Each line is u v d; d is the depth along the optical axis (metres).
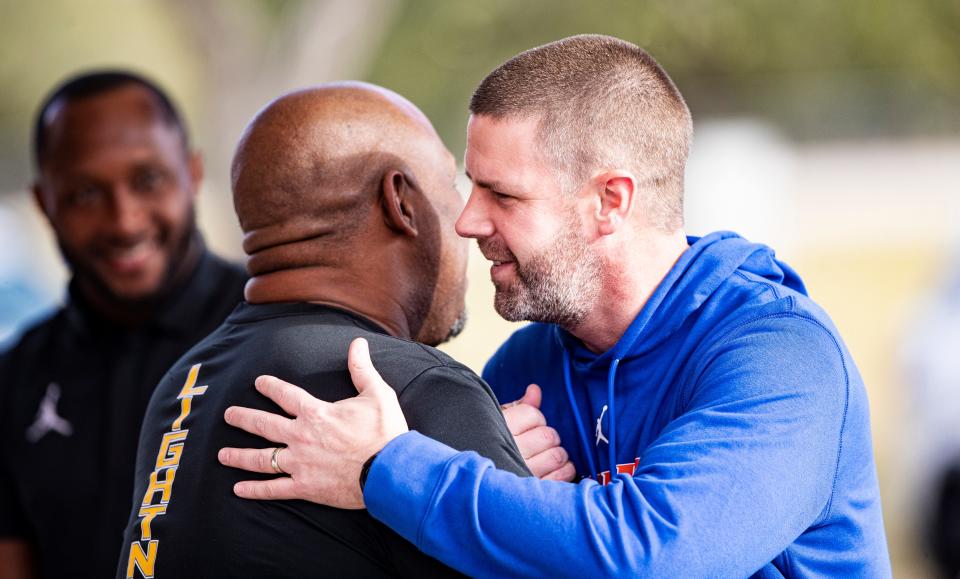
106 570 5.77
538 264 4.21
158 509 3.86
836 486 4.02
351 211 4.06
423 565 3.68
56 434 5.93
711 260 4.28
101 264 5.96
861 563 4.18
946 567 10.87
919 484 11.07
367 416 3.66
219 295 6.14
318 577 3.67
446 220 4.25
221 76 21.72
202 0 21.28
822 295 25.98
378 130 4.11
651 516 3.58
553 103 4.15
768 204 33.09
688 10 29.55
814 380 3.92
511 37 30.91
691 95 39.50
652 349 4.29
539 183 4.16
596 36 4.35
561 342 4.64
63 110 6.12
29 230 29.30
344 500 3.65
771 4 34.03
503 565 3.56
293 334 3.93
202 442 3.87
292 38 21.84
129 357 5.96
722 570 3.61
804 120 39.84
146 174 6.03
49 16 36.38
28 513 5.95
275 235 4.05
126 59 36.50
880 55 37.97
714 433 3.76
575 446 4.62
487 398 3.93
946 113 39.84
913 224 32.38
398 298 4.15
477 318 23.41
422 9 29.78
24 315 20.14
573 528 3.55
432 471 3.60
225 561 3.68
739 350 4.00
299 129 4.04
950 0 34.06
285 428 3.70
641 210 4.27
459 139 34.66
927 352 11.31
